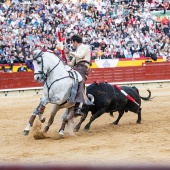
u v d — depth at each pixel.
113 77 29.52
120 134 11.09
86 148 9.13
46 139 10.72
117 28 31.86
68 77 10.41
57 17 30.27
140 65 30.45
